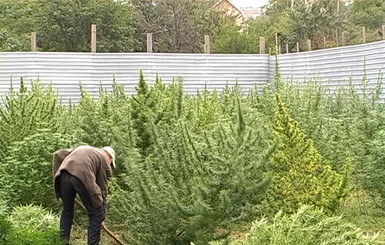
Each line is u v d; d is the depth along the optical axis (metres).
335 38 34.84
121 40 36.78
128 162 6.57
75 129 9.05
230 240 6.38
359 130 8.90
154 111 8.02
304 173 7.39
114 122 8.51
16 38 35.47
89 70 20.38
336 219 4.82
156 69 20.86
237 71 21.70
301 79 19.97
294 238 4.63
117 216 7.02
